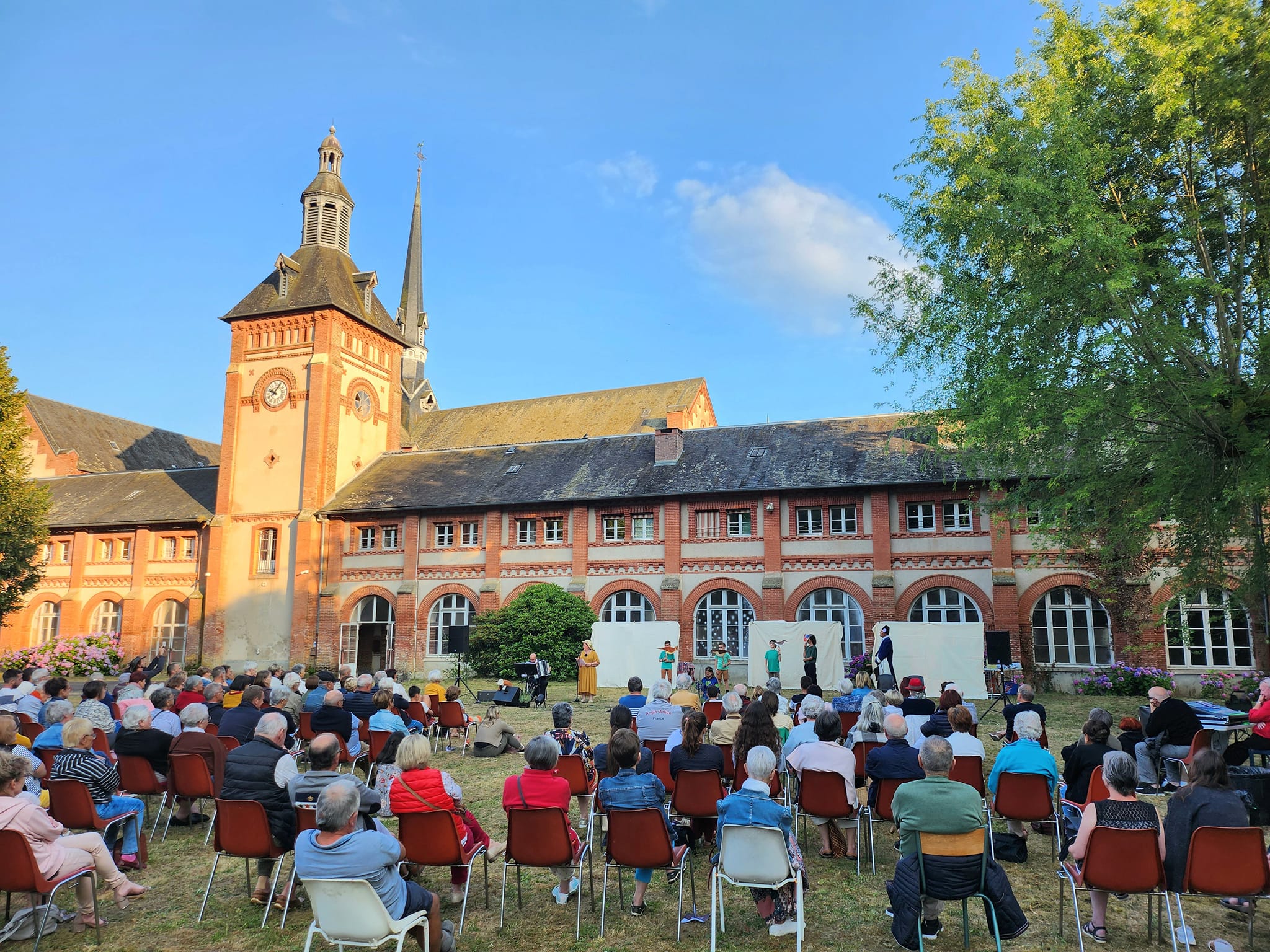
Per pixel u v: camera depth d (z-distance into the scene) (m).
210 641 36.06
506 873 8.34
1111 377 13.98
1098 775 8.23
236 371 38.41
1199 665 24.30
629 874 8.84
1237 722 12.81
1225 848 6.20
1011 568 26.17
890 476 27.80
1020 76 17.09
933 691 23.27
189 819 10.76
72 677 32.66
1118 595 24.72
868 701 10.38
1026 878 8.40
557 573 31.62
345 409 38.03
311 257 39.59
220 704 12.24
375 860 5.93
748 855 6.62
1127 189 15.32
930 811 6.25
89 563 40.00
